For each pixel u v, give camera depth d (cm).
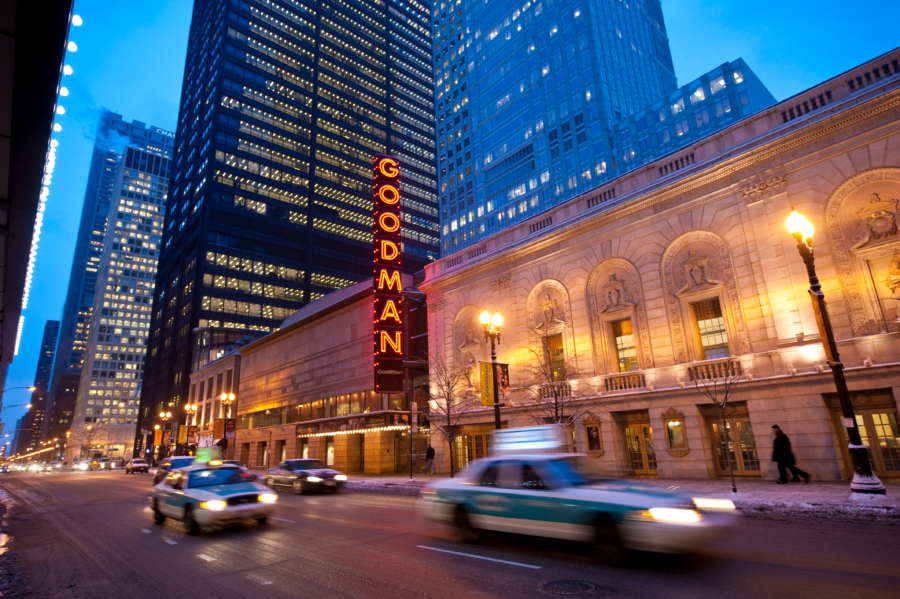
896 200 1686
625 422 2281
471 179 9650
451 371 3041
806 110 1945
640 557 759
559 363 2597
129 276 17262
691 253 2164
